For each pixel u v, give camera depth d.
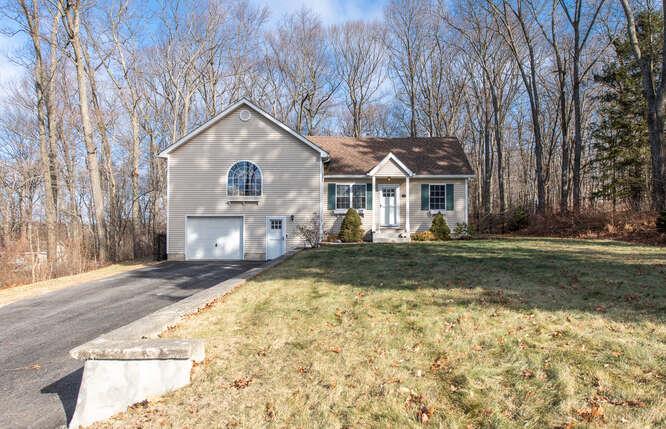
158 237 18.39
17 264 14.58
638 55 16.05
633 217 16.09
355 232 17.72
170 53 26.23
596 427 2.69
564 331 4.47
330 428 2.93
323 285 7.67
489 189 28.45
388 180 19.12
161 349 3.59
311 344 4.58
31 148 24.92
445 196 19.08
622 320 4.77
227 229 17.47
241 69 29.19
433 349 4.20
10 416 3.64
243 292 7.39
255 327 5.27
